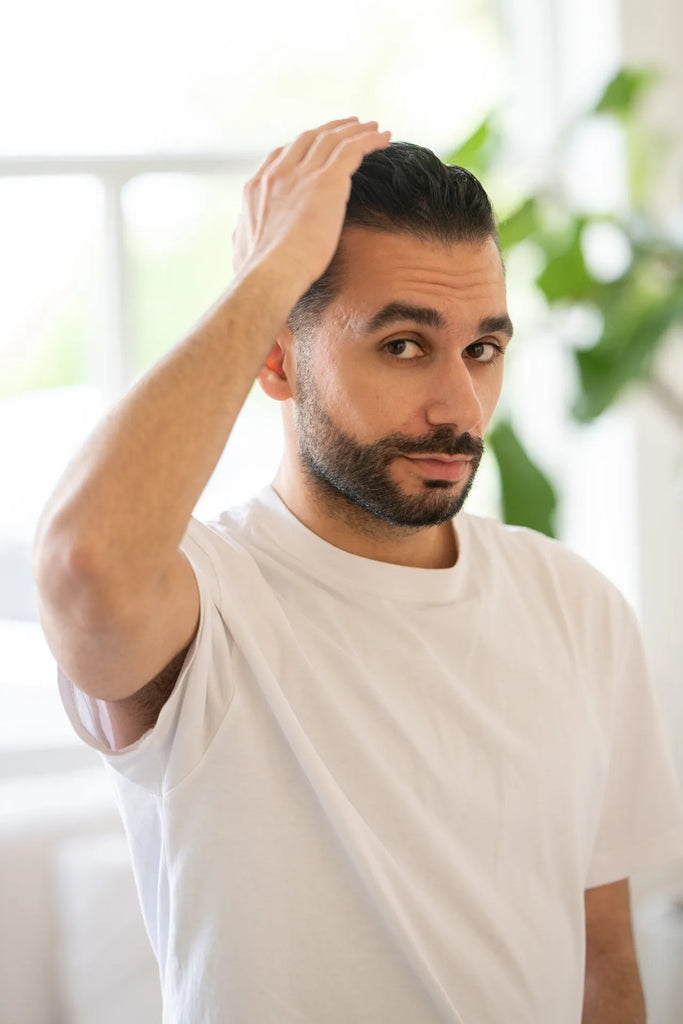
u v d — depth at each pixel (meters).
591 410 1.84
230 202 2.16
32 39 2.04
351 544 0.94
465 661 0.96
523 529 1.08
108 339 2.10
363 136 0.87
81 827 1.84
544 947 0.94
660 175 2.15
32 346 2.09
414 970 0.87
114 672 0.75
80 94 2.07
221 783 0.86
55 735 2.01
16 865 1.79
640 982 1.09
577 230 1.90
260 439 2.21
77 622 0.73
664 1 2.15
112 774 0.93
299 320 0.88
